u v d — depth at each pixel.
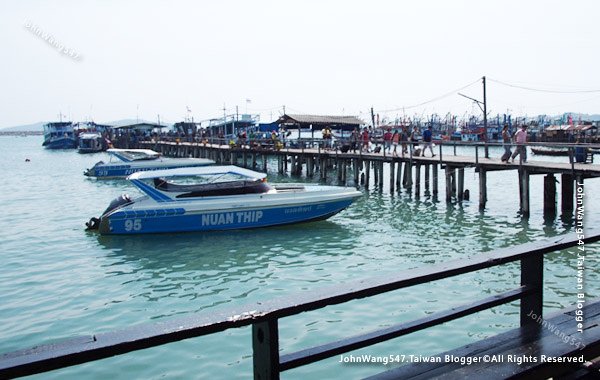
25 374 2.01
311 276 13.38
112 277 13.75
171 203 18.67
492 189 29.61
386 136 32.06
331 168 40.44
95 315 11.09
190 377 8.16
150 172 18.94
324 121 46.09
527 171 20.11
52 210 24.84
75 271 14.38
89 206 26.09
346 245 16.58
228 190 19.25
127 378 8.17
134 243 17.48
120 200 19.06
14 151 87.31
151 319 10.80
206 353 8.93
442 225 19.44
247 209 18.97
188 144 53.25
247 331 9.78
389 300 11.14
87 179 39.12
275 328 2.67
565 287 11.85
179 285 12.95
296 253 15.74
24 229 20.12
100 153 71.06
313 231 18.75
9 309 11.52
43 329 10.41
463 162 22.94
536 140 60.97
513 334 3.87
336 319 10.23
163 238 18.08
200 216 18.66
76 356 2.10
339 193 20.00
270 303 2.71
